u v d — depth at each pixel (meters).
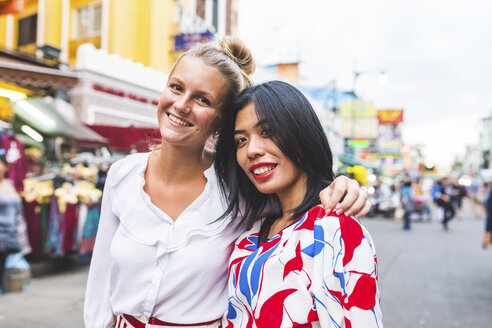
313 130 1.14
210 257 1.24
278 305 0.99
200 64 1.21
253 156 1.14
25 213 4.81
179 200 1.33
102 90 7.56
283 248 1.04
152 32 9.44
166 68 9.96
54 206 4.86
